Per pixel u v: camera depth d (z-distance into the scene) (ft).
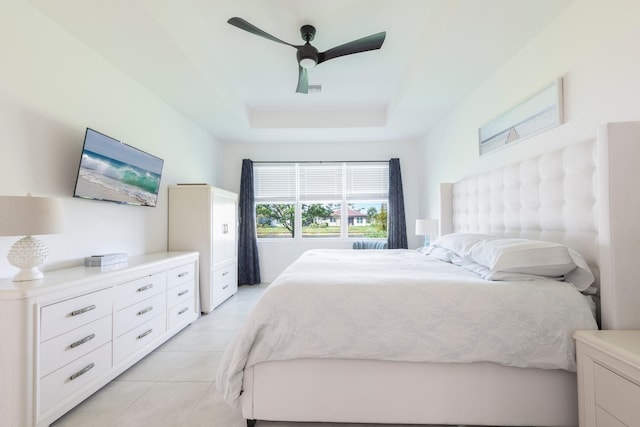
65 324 4.96
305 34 7.70
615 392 3.48
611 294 4.17
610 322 4.18
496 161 8.46
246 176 15.66
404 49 8.79
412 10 7.15
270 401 4.60
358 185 16.16
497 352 4.31
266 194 16.26
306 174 16.24
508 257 5.15
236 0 6.77
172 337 8.56
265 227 16.44
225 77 10.39
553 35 6.30
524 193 6.91
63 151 6.54
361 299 4.63
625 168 4.13
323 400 4.58
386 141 15.97
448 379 4.50
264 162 16.10
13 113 5.52
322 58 7.75
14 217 4.50
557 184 5.92
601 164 4.28
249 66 9.71
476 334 4.37
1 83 5.32
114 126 8.08
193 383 6.07
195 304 9.93
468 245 6.91
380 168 16.12
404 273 5.85
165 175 10.68
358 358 4.48
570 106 5.86
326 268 6.59
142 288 7.06
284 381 4.59
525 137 7.08
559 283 4.79
